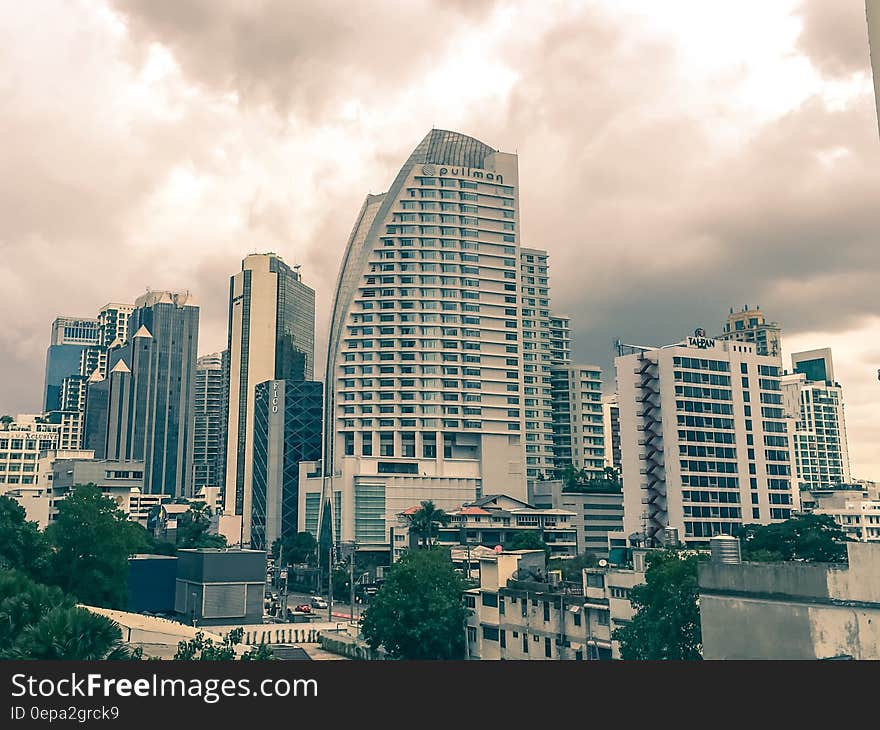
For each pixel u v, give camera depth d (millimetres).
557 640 77312
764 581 36250
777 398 183750
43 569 87938
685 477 170500
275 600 167125
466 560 125312
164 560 119062
